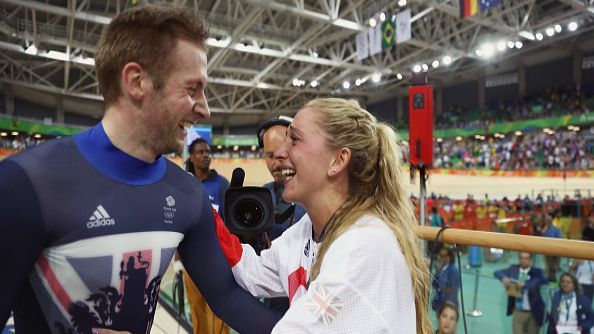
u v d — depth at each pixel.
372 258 0.71
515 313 2.26
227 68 16.59
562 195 11.89
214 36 12.17
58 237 0.73
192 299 2.51
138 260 0.80
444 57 14.89
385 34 10.32
